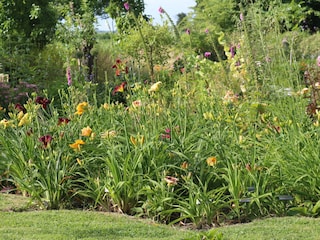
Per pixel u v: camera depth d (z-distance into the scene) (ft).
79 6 58.85
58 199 21.12
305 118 23.08
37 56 52.06
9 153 22.74
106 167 21.65
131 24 51.78
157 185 19.84
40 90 44.57
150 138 21.77
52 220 18.85
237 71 29.22
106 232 17.54
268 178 19.98
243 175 20.31
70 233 17.35
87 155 22.31
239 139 21.08
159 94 24.44
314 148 20.71
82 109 23.09
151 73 26.05
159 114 23.49
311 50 47.06
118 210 20.53
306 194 20.11
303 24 77.05
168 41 46.57
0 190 23.39
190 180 19.57
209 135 22.15
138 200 20.61
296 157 20.63
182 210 19.33
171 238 17.08
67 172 21.42
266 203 19.79
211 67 31.24
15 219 18.90
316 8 81.00
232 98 24.21
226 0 77.41
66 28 50.08
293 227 17.95
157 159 20.89
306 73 27.20
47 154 22.11
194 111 26.45
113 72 50.80
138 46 45.98
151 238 17.03
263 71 27.48
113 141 21.97
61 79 45.32
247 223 18.84
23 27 54.85
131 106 23.40
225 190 20.58
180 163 21.08
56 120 24.54
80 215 19.49
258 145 21.93
